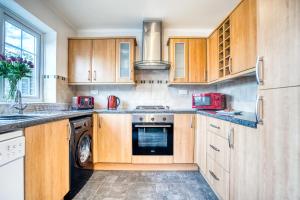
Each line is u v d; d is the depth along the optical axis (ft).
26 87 7.94
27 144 4.09
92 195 6.57
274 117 3.42
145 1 8.02
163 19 9.83
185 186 7.26
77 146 6.72
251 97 7.59
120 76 10.00
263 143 3.73
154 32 9.94
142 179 7.93
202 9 8.72
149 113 8.86
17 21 7.20
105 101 11.08
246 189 4.39
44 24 8.05
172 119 8.89
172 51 9.99
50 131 5.02
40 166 4.56
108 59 10.01
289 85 3.07
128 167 9.05
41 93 8.74
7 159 3.48
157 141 9.00
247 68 5.65
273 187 3.43
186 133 8.89
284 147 3.17
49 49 8.95
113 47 10.01
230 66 6.84
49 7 8.34
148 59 9.98
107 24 10.43
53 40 8.94
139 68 10.73
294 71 2.97
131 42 10.00
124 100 11.09
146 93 11.09
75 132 6.56
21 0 6.51
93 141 8.79
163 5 8.36
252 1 5.37
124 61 10.13
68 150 6.12
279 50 3.30
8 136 3.57
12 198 3.63
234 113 6.65
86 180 7.63
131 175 8.36
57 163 5.37
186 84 10.54
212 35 9.28
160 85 11.10
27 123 4.03
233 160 5.06
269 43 3.57
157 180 7.82
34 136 4.33
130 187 7.17
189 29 11.11
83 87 11.09
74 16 9.39
